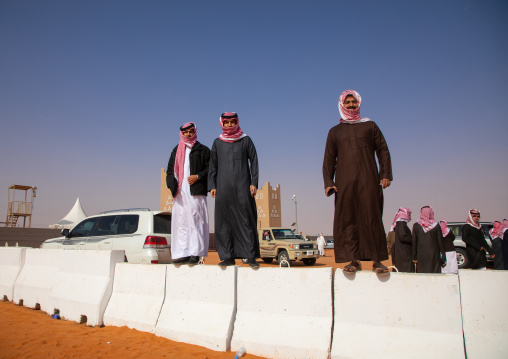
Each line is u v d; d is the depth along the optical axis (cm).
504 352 324
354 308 393
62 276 702
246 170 484
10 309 738
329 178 425
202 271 505
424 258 649
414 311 365
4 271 884
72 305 637
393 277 379
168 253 785
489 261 1451
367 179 400
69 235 943
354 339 381
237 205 473
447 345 343
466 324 344
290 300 432
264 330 433
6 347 470
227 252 476
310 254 1777
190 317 494
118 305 586
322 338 396
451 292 354
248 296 461
